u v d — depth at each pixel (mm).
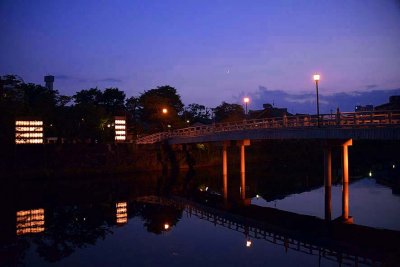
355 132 29969
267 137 39844
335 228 23375
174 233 22578
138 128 79438
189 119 97750
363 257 17594
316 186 42688
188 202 34688
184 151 65375
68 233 23000
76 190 41562
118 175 55406
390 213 26797
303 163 75062
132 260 17531
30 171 49438
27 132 50562
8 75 52594
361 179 47031
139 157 59469
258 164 74125
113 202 34281
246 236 21781
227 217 27562
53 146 51656
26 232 23359
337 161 71562
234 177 54188
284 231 23000
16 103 51594
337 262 16938
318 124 33219
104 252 18891
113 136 66062
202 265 16641
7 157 48250
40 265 17266
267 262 16953
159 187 44625
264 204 32969
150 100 77125
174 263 16969
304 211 29094
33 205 32625
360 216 26094
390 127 27375
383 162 65625
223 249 19125
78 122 64750
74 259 17922
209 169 65000
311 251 18547
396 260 16109
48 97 64875
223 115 97625
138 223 25516
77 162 53406
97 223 25656
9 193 39281
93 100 82562
